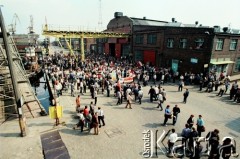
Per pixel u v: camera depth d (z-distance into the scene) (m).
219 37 24.62
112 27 50.22
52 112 12.96
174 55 29.86
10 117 14.70
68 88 22.94
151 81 27.09
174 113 13.54
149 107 17.30
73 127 12.94
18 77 20.84
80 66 33.19
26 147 10.67
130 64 35.25
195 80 25.53
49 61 39.00
